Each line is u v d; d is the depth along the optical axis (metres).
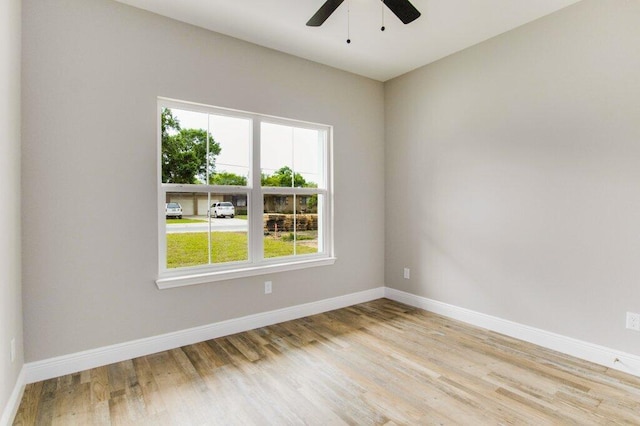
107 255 2.38
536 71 2.67
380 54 3.28
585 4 2.40
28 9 2.11
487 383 2.12
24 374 2.07
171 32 2.61
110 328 2.39
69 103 2.23
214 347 2.66
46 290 2.17
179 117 2.75
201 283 2.77
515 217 2.83
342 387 2.08
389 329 3.04
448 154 3.35
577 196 2.47
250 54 3.01
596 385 2.09
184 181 2.77
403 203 3.84
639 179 2.19
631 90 2.21
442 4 2.44
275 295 3.21
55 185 2.19
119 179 2.42
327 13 2.10
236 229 3.04
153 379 2.17
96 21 2.32
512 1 2.41
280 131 3.32
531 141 2.72
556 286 2.59
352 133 3.76
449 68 3.32
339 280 3.68
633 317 2.22
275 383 2.12
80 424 1.73
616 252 2.29
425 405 1.89
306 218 3.54
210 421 1.76
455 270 3.31
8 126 1.79
